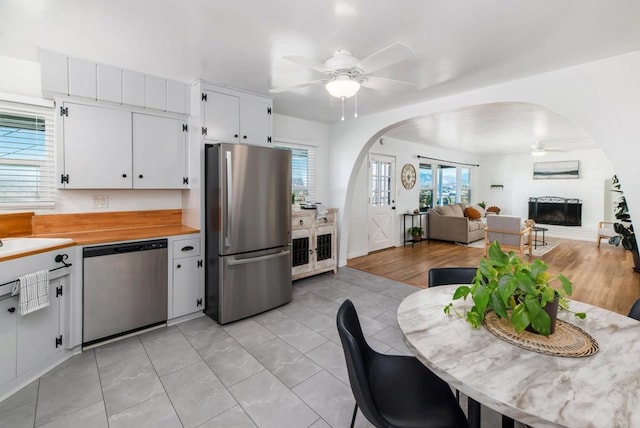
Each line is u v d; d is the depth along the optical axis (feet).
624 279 13.55
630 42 7.07
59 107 8.01
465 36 6.89
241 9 5.91
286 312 10.30
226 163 9.09
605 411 2.58
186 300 9.59
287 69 8.92
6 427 5.22
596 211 24.03
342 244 15.84
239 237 9.45
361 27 6.53
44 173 8.61
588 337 3.86
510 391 2.86
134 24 6.48
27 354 6.35
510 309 4.17
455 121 15.30
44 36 7.00
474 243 22.80
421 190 24.27
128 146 9.13
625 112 7.64
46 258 6.64
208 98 9.87
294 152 14.64
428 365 3.37
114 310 8.11
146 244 8.63
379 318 9.75
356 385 3.65
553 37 6.89
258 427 5.28
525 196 27.78
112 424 5.32
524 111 13.37
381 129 13.48
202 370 6.94
